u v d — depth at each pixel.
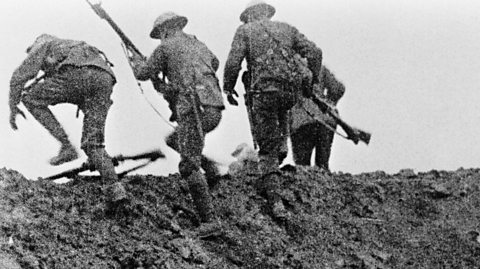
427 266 7.68
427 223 8.45
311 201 8.48
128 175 8.35
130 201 7.36
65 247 6.55
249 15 8.28
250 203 8.13
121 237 6.96
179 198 7.98
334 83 10.34
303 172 9.08
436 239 8.14
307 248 7.62
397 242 8.05
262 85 7.98
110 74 7.66
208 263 6.98
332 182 9.03
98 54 7.76
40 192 7.34
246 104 8.27
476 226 8.39
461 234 8.20
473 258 7.82
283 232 7.80
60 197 7.36
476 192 9.05
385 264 7.64
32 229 6.66
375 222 8.35
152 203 7.71
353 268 7.44
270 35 8.09
